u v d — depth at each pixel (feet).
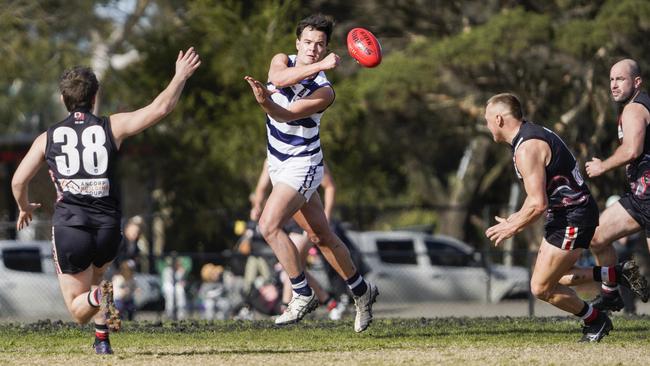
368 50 84.69
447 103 270.87
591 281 88.53
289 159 86.33
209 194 276.21
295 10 285.23
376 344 87.35
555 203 83.25
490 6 273.75
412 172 366.02
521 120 83.71
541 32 222.28
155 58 280.51
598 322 88.22
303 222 90.07
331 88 86.17
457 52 226.58
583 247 84.23
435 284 210.79
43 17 284.61
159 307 156.25
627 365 70.64
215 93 280.51
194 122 279.08
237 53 268.41
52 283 193.47
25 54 281.95
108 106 290.56
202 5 276.21
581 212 83.15
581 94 256.73
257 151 268.41
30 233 226.17
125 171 274.36
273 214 86.28
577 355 76.59
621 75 92.84
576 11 258.57
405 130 288.71
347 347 84.89
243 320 117.80
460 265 211.82
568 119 260.42
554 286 86.22
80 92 74.95
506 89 245.86
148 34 291.17
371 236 216.95
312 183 87.15
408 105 261.65
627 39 228.63
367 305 92.63
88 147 74.02
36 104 425.28
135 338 95.14
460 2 278.67
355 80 265.54
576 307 87.20
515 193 283.38
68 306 75.41
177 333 101.04
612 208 95.76
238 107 270.46
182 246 250.37
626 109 92.68
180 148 279.28
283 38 269.85
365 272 187.73
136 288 171.01
